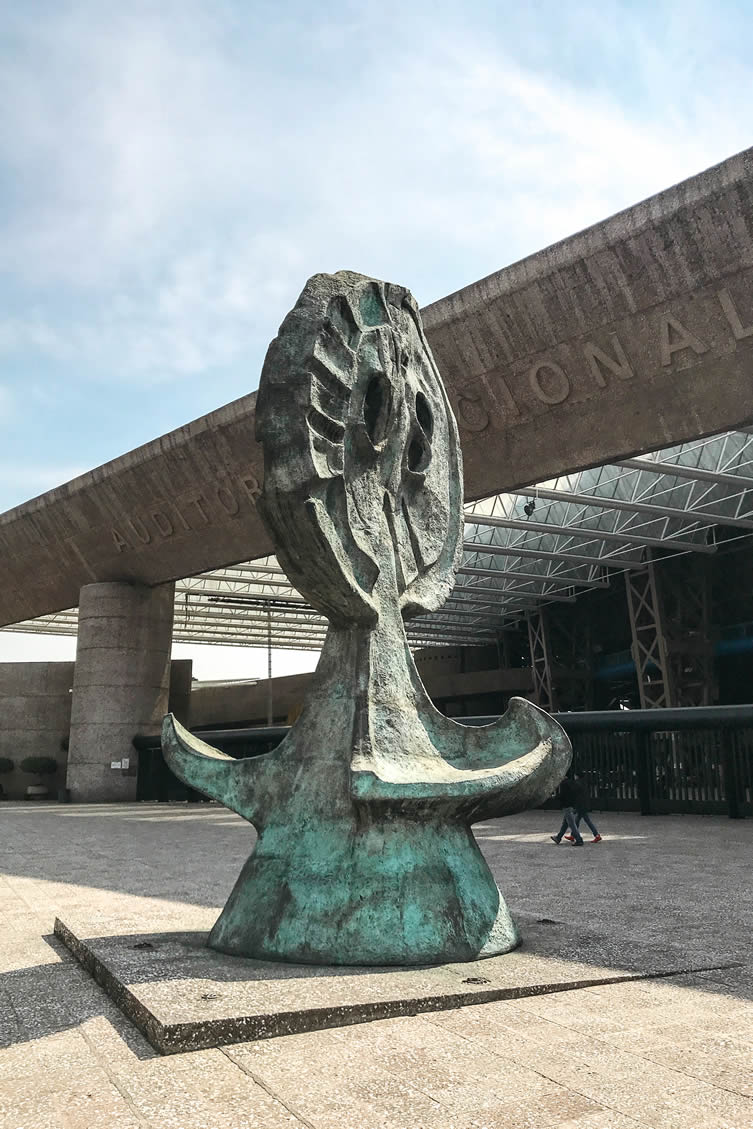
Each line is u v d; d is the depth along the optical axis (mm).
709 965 4594
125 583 32000
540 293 18812
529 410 20672
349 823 4980
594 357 19078
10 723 41844
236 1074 3170
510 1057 3283
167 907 6945
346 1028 3654
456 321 20062
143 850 12586
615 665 56781
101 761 30984
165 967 4457
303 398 5090
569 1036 3510
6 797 41312
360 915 4664
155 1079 3141
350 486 5438
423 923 4672
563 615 59562
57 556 32750
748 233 16172
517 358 19969
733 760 17578
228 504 27188
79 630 32281
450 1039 3490
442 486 6508
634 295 17891
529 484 21984
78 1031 3748
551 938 5297
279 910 4785
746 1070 3145
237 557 28578
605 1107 2838
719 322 17391
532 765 5285
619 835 13977
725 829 14914
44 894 7973
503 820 18078
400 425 5906
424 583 6148
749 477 30672
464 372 20766
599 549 44156
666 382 18672
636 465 28312
